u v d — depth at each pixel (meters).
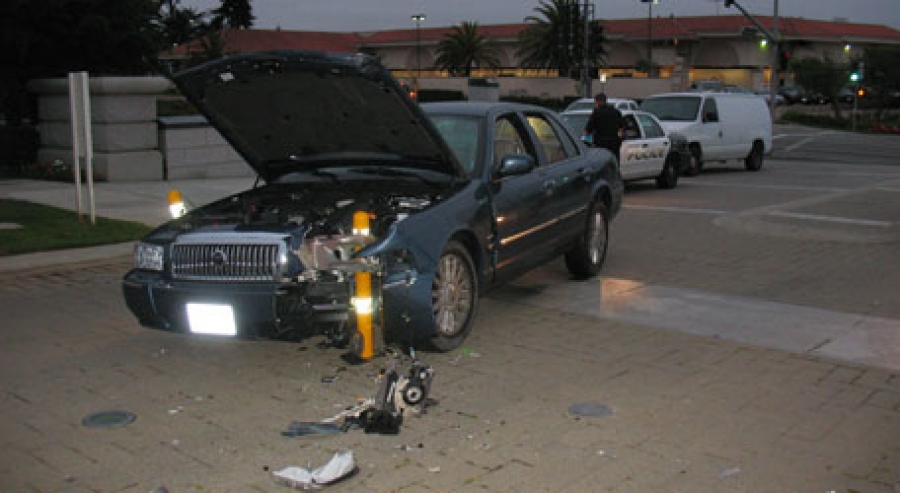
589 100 28.48
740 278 8.38
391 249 5.27
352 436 4.48
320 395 5.13
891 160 26.86
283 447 4.36
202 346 6.18
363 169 6.75
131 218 11.80
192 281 5.40
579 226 7.91
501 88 63.47
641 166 15.74
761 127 21.44
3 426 4.70
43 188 15.14
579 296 7.64
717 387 5.22
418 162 6.51
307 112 6.20
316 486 3.86
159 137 17.19
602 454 4.23
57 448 4.39
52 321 6.89
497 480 3.95
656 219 12.54
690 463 4.13
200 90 6.04
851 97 63.56
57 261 9.02
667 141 16.53
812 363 5.70
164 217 11.94
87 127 10.85
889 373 5.48
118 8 20.30
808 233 11.08
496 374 5.47
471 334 6.42
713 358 5.81
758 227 11.63
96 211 12.38
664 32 66.75
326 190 6.54
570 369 5.58
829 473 4.02
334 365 5.69
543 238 7.20
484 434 4.49
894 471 4.05
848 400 5.00
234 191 15.05
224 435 4.53
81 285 8.20
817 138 38.78
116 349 6.13
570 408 4.86
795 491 3.83
